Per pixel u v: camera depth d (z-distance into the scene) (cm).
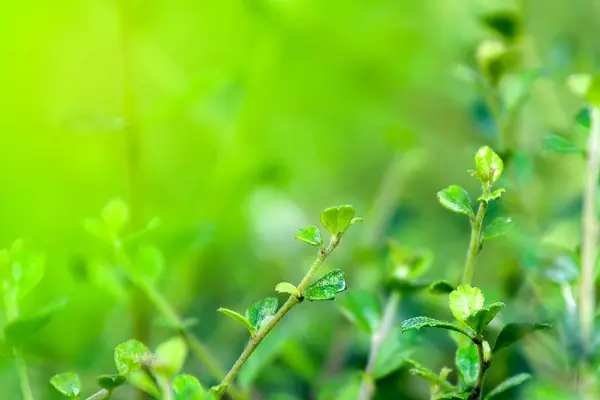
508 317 92
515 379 82
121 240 90
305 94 147
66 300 84
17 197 119
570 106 121
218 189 120
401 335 88
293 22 132
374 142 158
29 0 122
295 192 144
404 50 148
